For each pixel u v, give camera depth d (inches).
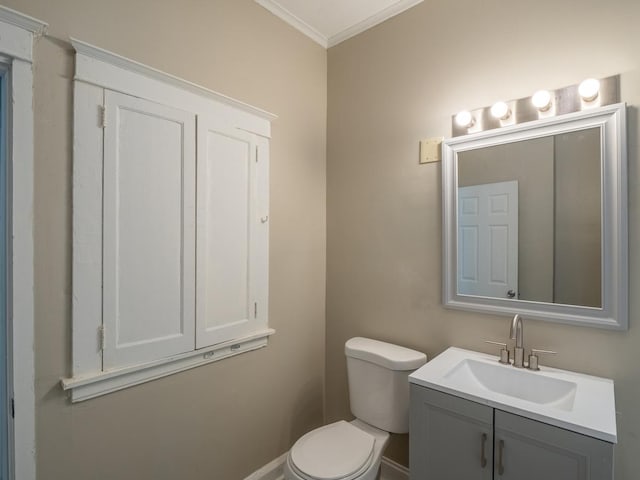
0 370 43.3
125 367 49.6
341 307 83.4
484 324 61.3
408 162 71.7
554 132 53.6
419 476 49.8
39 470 42.9
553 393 49.8
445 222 65.0
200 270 58.5
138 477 52.1
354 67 81.4
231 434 65.1
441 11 67.0
